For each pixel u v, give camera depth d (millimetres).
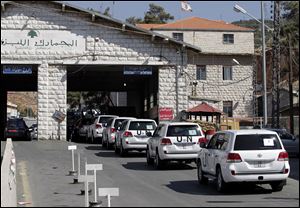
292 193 15836
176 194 15523
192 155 22156
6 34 40781
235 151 15406
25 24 40969
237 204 13625
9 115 88938
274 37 39781
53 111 41125
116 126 32469
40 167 22797
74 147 19922
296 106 58812
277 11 39500
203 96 58750
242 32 60844
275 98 43406
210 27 60656
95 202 13172
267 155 15422
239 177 15289
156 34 41406
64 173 20750
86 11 41094
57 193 15805
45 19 41219
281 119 53969
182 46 42094
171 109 42125
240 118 56688
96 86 59500
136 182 18312
